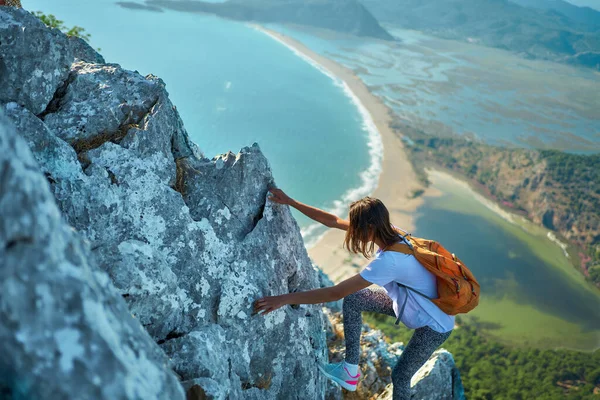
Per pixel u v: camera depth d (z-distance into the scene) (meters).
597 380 106.50
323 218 5.91
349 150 195.62
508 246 155.62
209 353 4.01
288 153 184.62
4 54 4.68
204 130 193.00
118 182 4.93
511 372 107.06
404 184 176.75
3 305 1.62
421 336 4.74
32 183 1.79
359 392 7.62
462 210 168.62
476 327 123.00
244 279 5.37
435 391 6.96
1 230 1.64
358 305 5.30
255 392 5.13
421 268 4.56
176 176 5.65
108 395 1.73
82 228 4.49
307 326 6.06
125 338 2.06
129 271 3.75
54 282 1.75
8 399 1.64
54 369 1.66
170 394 2.12
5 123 1.80
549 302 134.75
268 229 5.95
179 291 4.57
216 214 5.57
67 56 5.30
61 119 5.17
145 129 5.36
